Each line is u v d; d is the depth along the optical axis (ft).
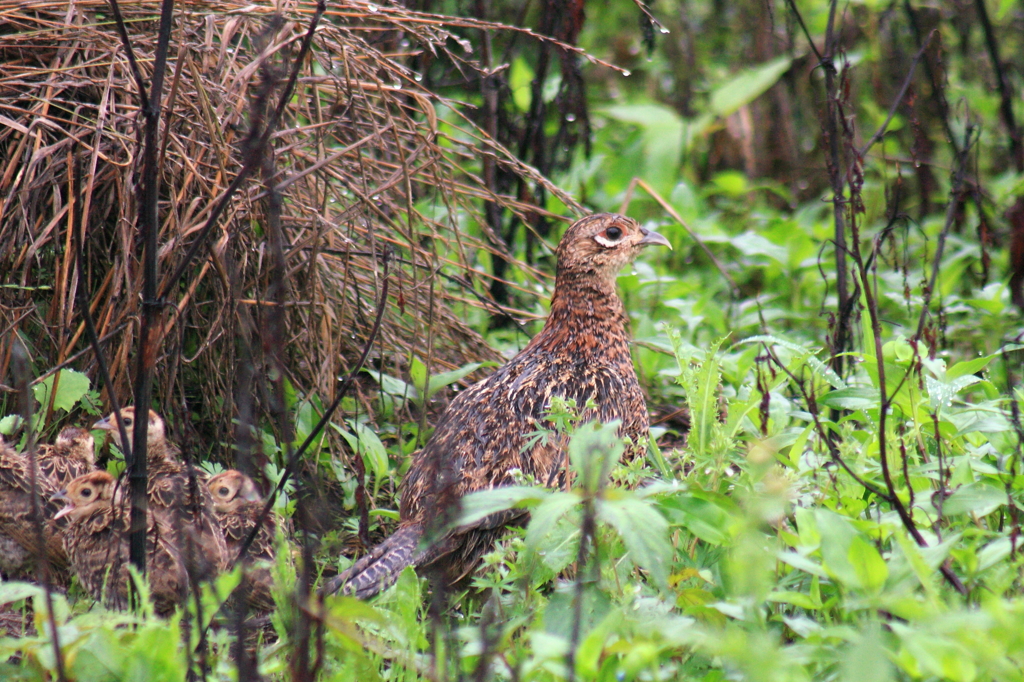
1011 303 48.44
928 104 60.03
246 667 19.60
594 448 21.07
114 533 27.78
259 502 31.45
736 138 70.85
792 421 36.68
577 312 35.96
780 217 62.08
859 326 36.14
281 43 31.40
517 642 23.29
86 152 33.53
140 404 24.80
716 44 77.30
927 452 29.71
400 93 40.98
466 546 29.73
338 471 35.24
